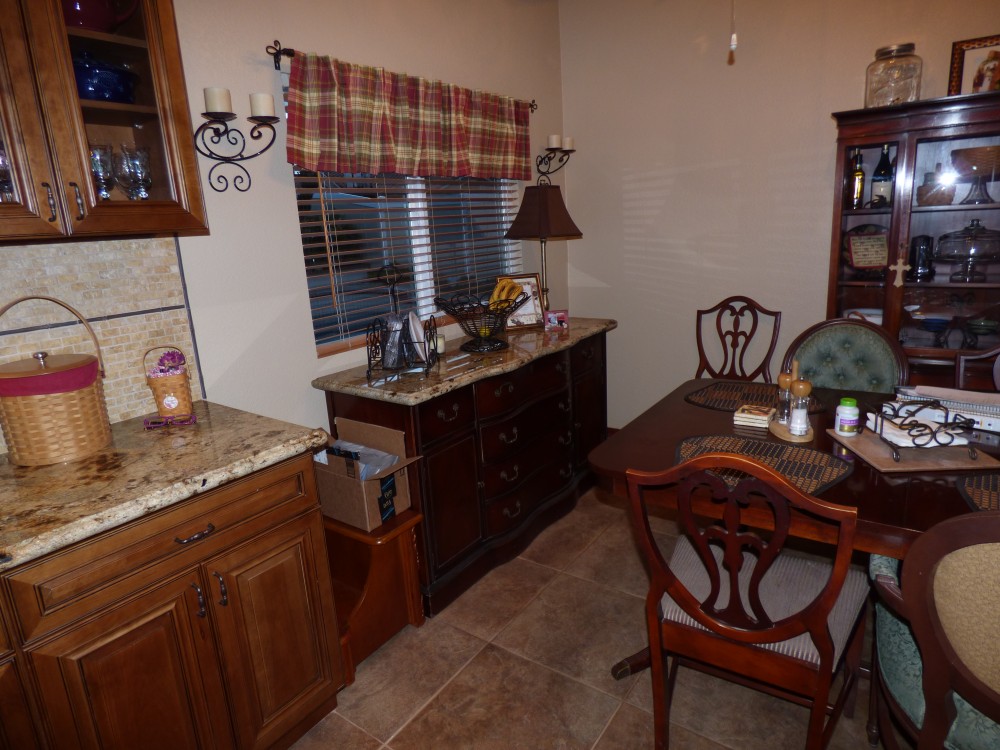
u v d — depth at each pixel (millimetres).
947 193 2494
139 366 1785
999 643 936
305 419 2266
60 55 1292
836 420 1667
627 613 2176
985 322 2520
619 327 3646
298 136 2066
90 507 1188
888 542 1223
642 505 1317
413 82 2441
